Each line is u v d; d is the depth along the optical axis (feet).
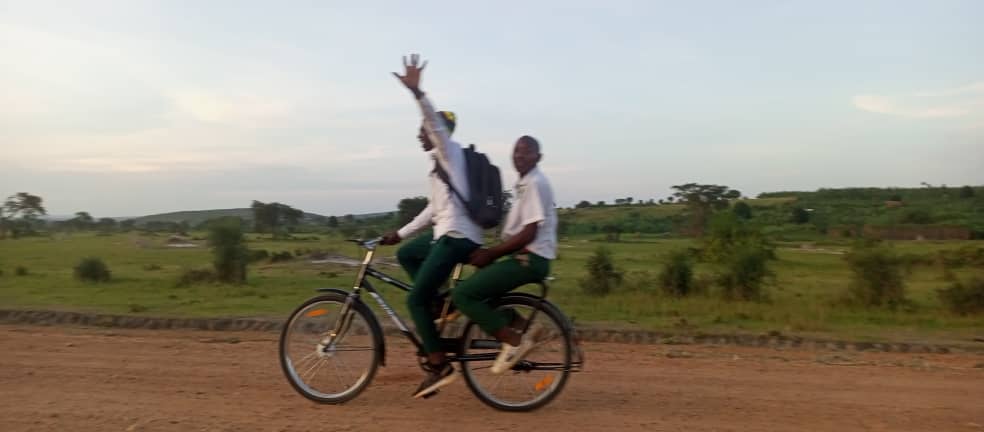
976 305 40.19
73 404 16.52
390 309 16.63
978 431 15.60
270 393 17.63
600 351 24.93
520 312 16.21
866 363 23.30
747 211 181.78
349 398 16.62
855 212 213.25
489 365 16.52
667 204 288.71
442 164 15.61
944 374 21.63
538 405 16.25
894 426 15.84
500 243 15.66
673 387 19.10
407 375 19.62
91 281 56.75
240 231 61.77
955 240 142.20
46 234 195.93
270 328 29.01
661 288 51.75
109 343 24.73
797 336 29.04
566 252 113.19
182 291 48.65
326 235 182.29
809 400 17.98
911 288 57.67
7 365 20.72
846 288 48.88
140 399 17.02
